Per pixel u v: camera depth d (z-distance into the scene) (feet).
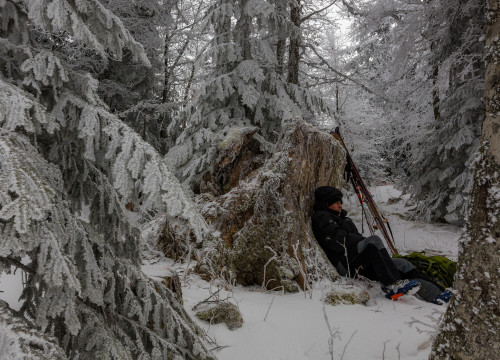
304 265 10.97
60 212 3.67
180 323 4.75
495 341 4.33
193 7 39.11
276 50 33.09
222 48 22.89
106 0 29.71
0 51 3.81
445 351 4.89
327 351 6.99
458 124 24.45
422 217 26.04
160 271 8.25
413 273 10.99
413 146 31.81
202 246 11.51
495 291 4.37
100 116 3.97
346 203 30.42
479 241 4.58
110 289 4.29
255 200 11.84
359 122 47.14
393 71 31.99
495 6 4.74
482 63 25.54
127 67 32.09
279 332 7.64
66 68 4.01
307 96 25.49
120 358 3.66
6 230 2.77
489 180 4.59
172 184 3.75
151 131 34.42
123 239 4.95
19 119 3.10
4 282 5.60
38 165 3.38
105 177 4.50
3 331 2.61
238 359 6.68
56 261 3.11
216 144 17.24
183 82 38.45
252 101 21.74
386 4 31.89
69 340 3.76
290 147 12.55
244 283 11.07
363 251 11.19
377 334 7.52
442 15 26.55
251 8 22.25
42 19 3.78
